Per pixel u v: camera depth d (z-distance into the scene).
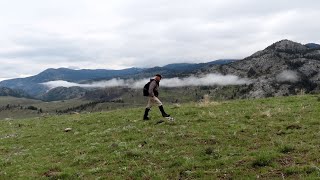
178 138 22.42
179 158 18.27
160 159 18.72
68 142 25.78
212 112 30.30
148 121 29.12
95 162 19.58
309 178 13.52
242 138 20.91
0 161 22.09
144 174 16.53
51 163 20.31
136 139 23.70
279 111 27.73
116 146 22.00
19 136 30.80
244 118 26.69
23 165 20.62
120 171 17.52
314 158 15.84
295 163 15.62
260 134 21.34
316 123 22.59
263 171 15.14
